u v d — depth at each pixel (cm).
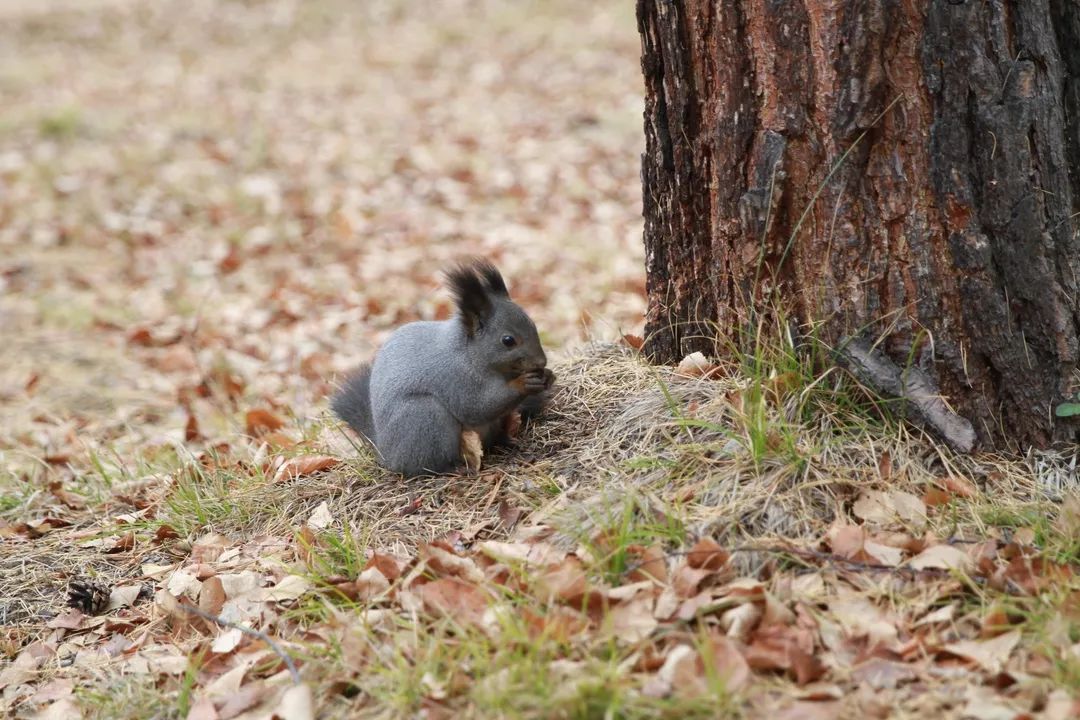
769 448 671
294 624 665
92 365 1363
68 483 996
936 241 663
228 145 2348
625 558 621
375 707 559
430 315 1404
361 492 788
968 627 565
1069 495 642
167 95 2816
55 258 1778
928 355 676
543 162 2084
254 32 3475
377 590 658
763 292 707
